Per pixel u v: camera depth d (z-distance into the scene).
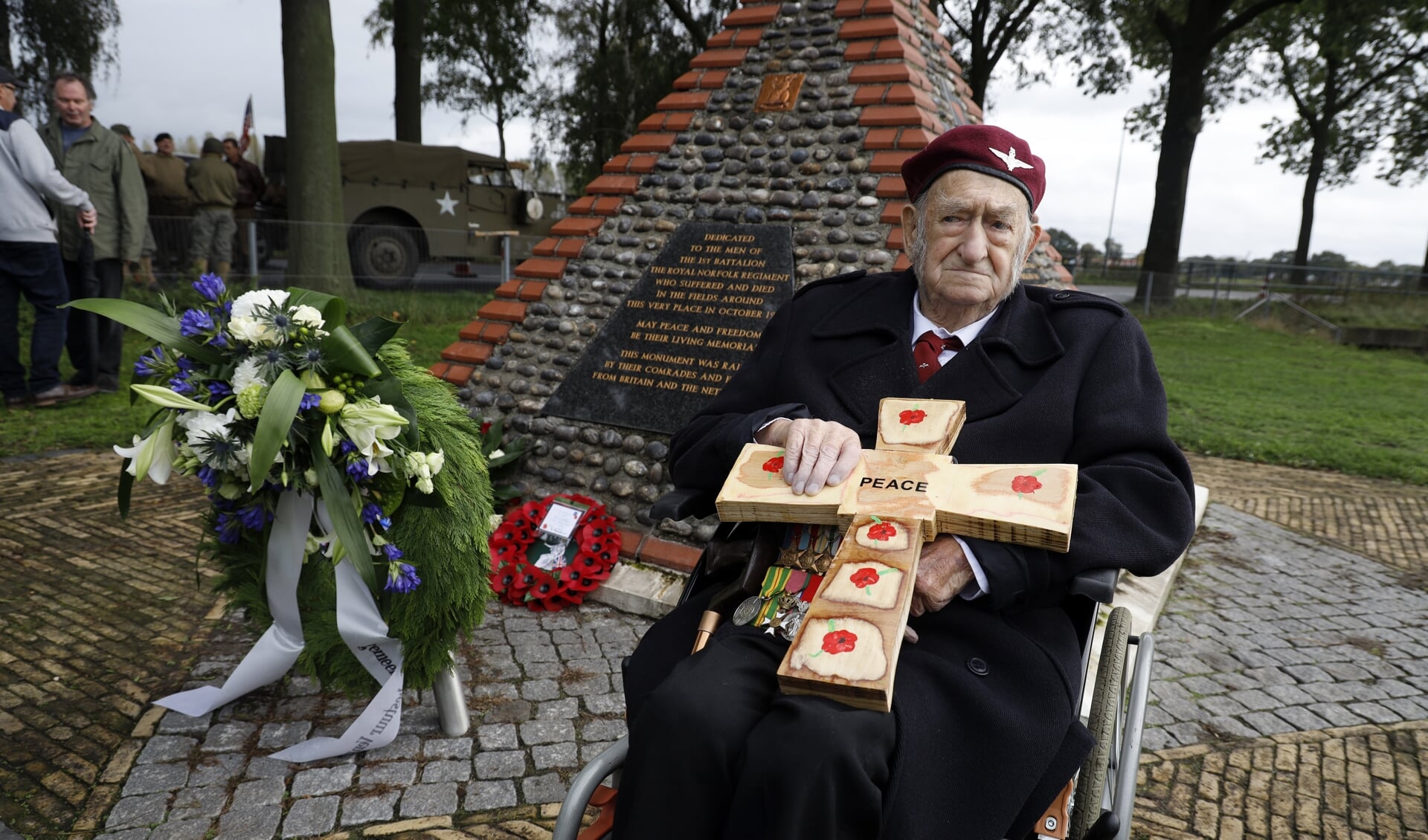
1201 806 2.55
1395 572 4.78
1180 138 20.44
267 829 2.22
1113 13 20.61
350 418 2.19
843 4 4.25
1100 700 1.81
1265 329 17.75
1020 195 1.99
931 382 2.00
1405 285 19.45
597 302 4.26
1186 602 4.13
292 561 2.37
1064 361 1.96
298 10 10.65
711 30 19.08
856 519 1.64
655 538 3.83
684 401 3.93
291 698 2.83
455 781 2.45
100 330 6.86
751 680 1.54
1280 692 3.29
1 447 5.46
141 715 2.70
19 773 2.40
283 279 10.98
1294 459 7.33
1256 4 19.33
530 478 4.14
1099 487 1.73
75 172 6.30
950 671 1.62
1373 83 23.31
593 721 2.79
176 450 2.23
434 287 13.25
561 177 23.55
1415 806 2.61
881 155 3.92
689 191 4.23
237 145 11.98
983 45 20.84
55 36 19.27
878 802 1.37
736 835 1.37
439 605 2.48
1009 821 1.51
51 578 3.68
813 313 2.25
